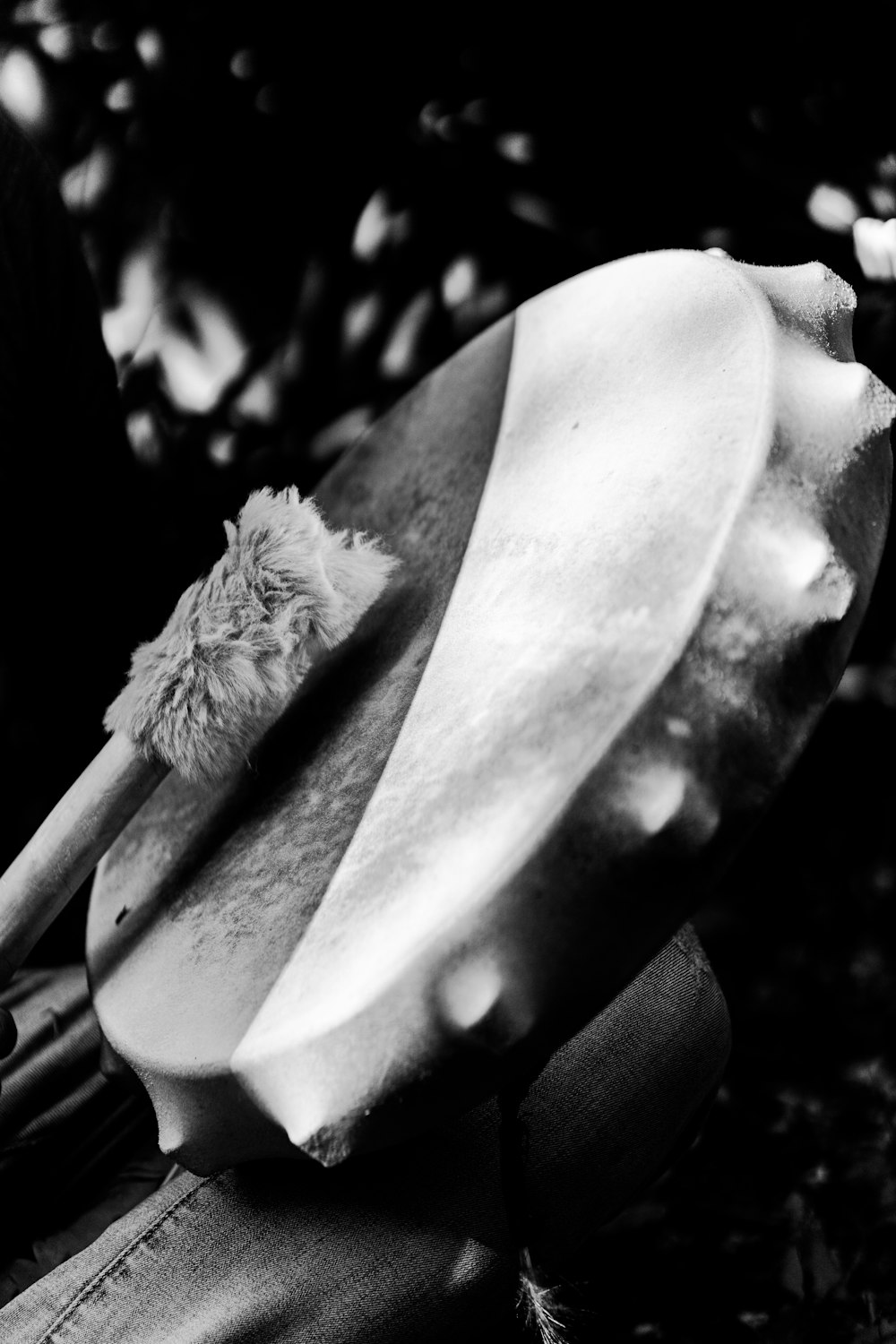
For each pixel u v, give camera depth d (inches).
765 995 58.4
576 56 59.2
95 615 38.6
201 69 61.5
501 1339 32.6
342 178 62.1
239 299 63.1
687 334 27.0
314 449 62.9
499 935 23.0
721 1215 46.4
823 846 65.5
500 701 25.0
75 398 37.2
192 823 30.7
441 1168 29.6
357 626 30.2
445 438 31.9
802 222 58.1
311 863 26.7
